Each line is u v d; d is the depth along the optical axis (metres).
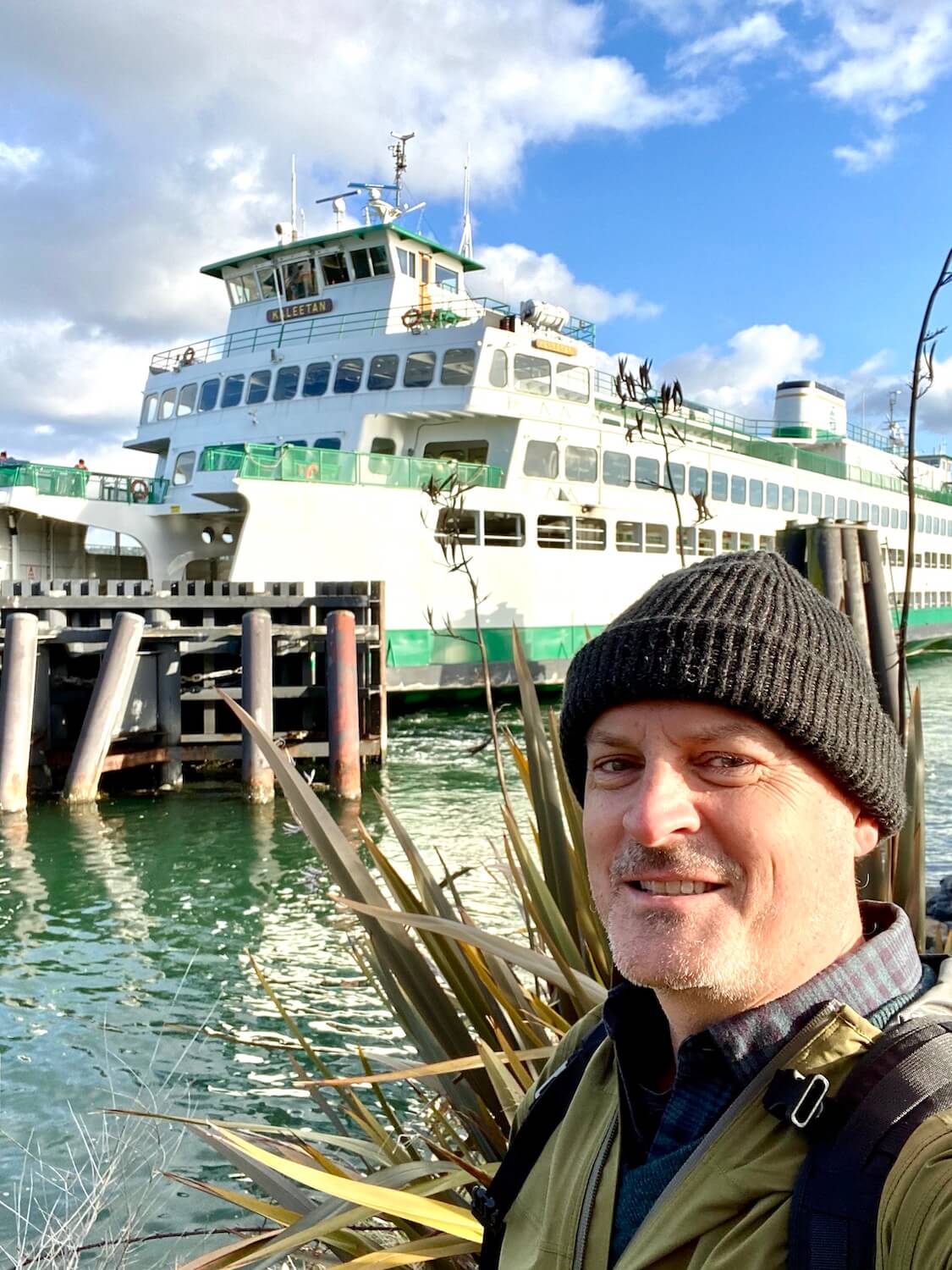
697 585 1.05
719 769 0.98
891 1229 0.73
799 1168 0.85
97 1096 5.24
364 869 2.24
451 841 10.74
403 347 19.16
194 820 11.85
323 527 16.50
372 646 14.62
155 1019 6.34
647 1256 0.91
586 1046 1.27
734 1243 0.85
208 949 7.63
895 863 2.60
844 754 0.98
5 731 12.15
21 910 8.63
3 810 12.05
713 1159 0.91
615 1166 1.07
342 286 20.38
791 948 0.97
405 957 2.21
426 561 17.50
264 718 12.90
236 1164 2.09
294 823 11.68
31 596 13.25
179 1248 3.80
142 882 9.43
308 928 8.11
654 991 1.13
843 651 1.03
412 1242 1.74
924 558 33.56
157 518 18.38
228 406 21.02
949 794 12.79
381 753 14.62
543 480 19.38
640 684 0.99
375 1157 2.19
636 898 1.00
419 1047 2.22
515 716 18.38
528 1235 1.18
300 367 20.12
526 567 18.80
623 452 20.67
